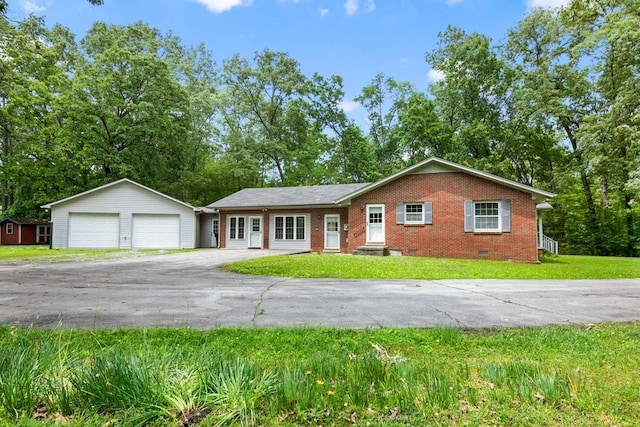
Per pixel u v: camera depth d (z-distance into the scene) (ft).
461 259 50.75
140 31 101.35
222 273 36.50
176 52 122.11
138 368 9.48
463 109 95.50
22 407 8.52
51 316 18.37
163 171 99.76
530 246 50.49
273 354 12.75
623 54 70.23
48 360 10.52
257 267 38.78
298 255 54.39
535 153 93.35
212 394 8.80
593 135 71.92
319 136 112.78
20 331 14.98
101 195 78.02
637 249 78.79
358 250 58.18
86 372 9.59
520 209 51.37
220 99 115.03
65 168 90.17
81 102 84.58
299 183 117.39
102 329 15.71
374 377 10.35
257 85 114.11
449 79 94.94
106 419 8.20
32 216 103.55
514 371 10.75
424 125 91.71
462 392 9.61
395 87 114.83
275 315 18.99
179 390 8.86
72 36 101.09
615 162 74.13
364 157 111.04
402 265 41.11
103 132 89.97
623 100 66.85
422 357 12.63
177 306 21.03
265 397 9.00
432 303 22.20
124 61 91.81
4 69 74.18
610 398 9.31
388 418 8.34
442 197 55.62
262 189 86.12
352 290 26.76
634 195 71.36
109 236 78.02
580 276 36.40
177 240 79.41
